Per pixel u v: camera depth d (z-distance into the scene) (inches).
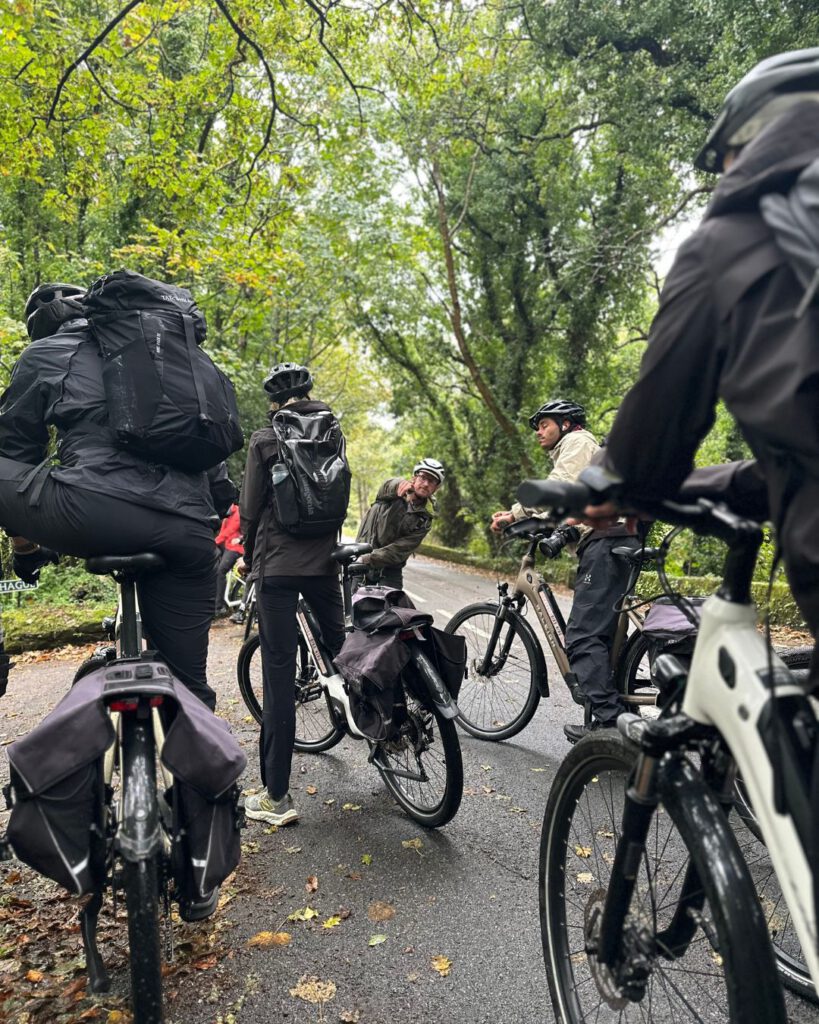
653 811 66.9
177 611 104.8
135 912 70.4
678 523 61.5
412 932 108.3
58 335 101.8
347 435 1390.3
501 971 99.6
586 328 714.8
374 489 2343.8
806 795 49.2
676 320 50.8
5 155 365.1
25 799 75.3
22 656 310.3
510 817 144.6
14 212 607.5
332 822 143.9
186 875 81.2
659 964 74.1
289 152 633.0
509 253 739.4
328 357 1172.5
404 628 134.3
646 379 52.5
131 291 98.8
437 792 138.9
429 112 590.6
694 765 65.0
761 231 47.8
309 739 181.8
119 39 378.6
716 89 506.0
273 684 140.2
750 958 53.7
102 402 96.4
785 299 45.4
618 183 672.4
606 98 562.9
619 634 159.6
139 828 73.0
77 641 328.2
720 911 55.6
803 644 272.8
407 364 875.4
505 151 705.0
